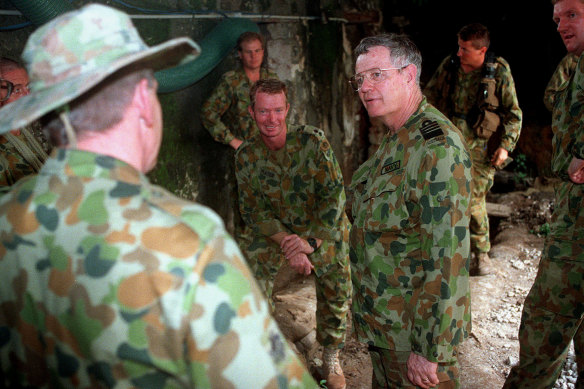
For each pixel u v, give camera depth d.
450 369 2.01
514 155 7.02
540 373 2.52
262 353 0.88
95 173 0.94
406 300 2.01
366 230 2.05
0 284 0.95
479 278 4.35
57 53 0.94
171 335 0.84
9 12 2.73
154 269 0.85
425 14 7.93
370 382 3.19
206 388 0.85
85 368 0.90
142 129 1.03
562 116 2.41
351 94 6.24
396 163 1.97
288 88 5.10
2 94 2.06
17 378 0.99
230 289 0.87
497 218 5.70
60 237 0.90
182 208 0.94
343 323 3.02
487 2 7.71
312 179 2.84
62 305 0.88
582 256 2.33
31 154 2.14
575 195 2.35
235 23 4.19
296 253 2.84
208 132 4.31
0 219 0.96
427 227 1.85
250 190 2.98
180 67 3.63
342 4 5.94
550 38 7.41
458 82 4.33
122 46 0.96
